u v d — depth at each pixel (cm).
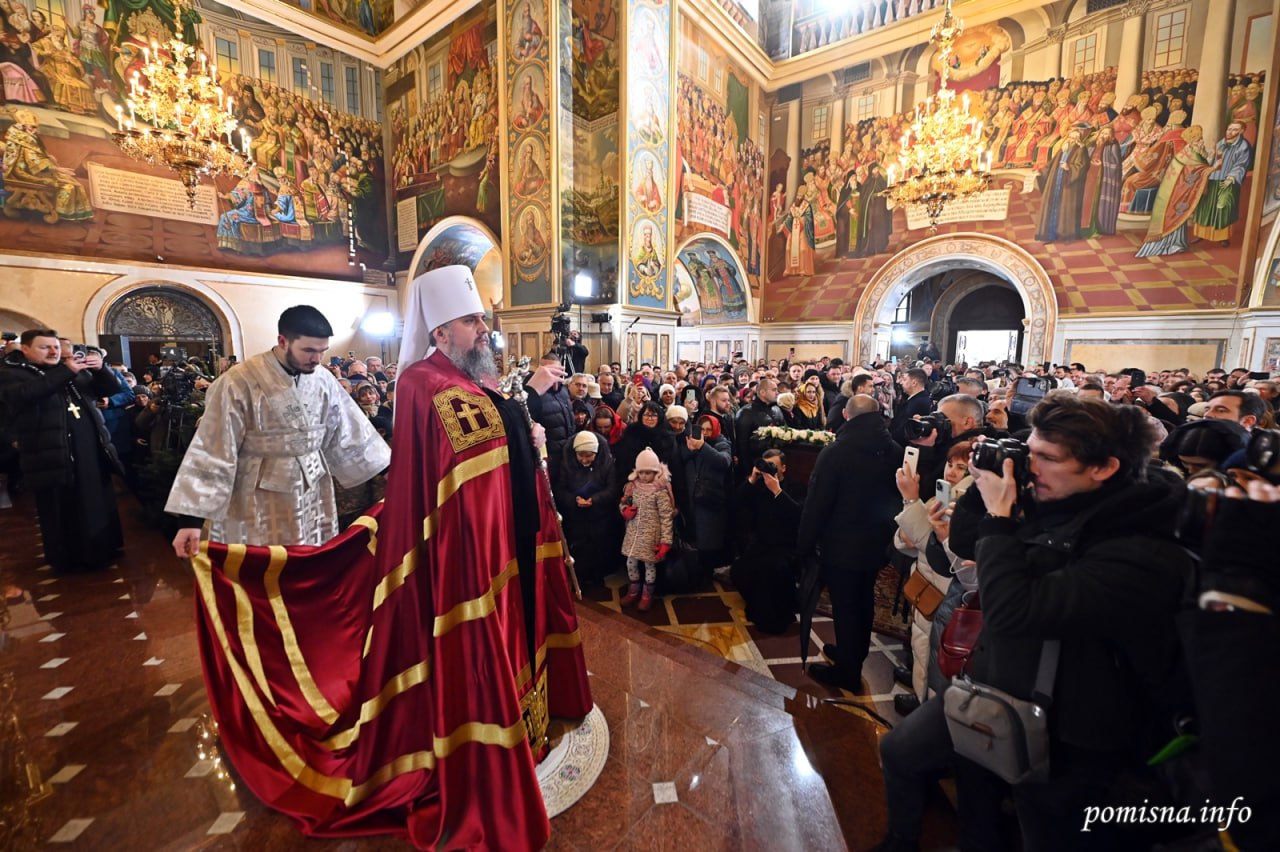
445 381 163
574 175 1079
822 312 1549
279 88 1290
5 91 966
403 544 159
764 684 249
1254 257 1034
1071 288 1221
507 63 1101
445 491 156
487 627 156
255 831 162
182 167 801
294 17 1287
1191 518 88
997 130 1284
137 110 785
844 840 164
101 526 369
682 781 186
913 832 148
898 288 1445
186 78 796
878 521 243
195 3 1155
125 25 1075
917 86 1363
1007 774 110
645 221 1109
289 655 191
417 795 161
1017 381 436
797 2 1500
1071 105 1195
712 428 389
